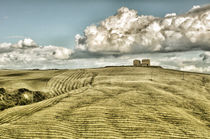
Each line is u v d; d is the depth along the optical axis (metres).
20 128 33.16
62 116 38.81
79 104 46.38
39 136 30.78
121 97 52.66
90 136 31.81
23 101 56.94
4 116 42.19
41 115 39.09
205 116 44.41
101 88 65.31
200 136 33.62
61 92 74.00
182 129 35.56
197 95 61.72
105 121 37.00
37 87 77.12
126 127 35.12
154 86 70.00
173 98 54.78
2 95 55.31
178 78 91.94
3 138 29.86
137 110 42.81
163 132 34.03
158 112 42.56
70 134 32.16
